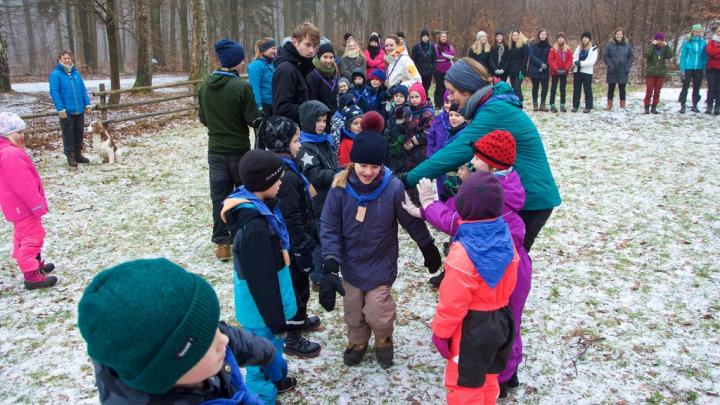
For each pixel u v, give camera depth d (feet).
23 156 14.55
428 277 15.48
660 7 66.39
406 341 12.27
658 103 41.65
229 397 4.87
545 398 10.21
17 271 16.47
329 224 10.48
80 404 10.41
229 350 5.08
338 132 18.84
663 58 36.55
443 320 8.18
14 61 181.88
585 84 39.06
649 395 10.19
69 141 27.78
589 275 15.12
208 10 125.70
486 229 8.05
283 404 10.21
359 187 10.26
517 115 9.85
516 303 9.63
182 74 102.94
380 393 10.50
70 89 27.37
